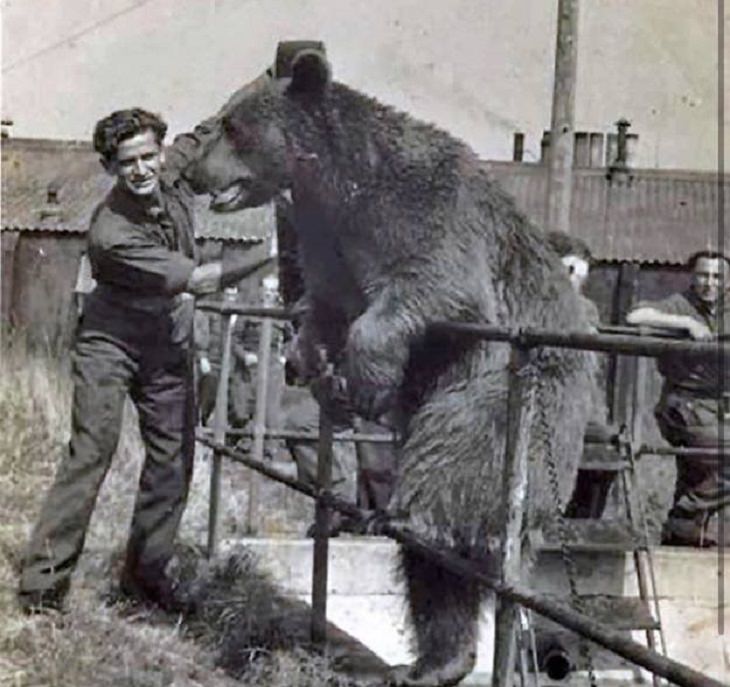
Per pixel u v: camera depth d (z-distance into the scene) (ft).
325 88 16.89
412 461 16.39
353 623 21.27
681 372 24.25
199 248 27.48
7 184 36.19
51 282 34.88
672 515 24.29
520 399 12.29
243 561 20.98
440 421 16.29
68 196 36.47
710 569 22.50
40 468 24.81
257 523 24.07
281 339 27.73
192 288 17.76
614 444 22.08
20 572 18.42
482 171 17.22
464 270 16.28
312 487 17.66
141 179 17.34
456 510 16.15
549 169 25.79
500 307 16.88
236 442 29.89
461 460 16.11
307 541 21.85
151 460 18.78
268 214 29.32
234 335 29.35
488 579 12.60
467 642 16.71
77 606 17.93
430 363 16.55
